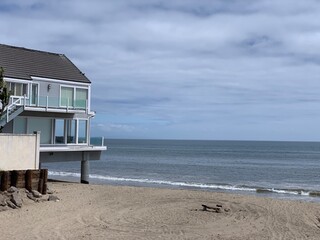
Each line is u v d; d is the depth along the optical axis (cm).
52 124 3306
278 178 5075
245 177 5119
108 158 9325
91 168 6278
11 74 3138
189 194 2511
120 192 2542
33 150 2280
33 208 1866
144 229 1562
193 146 19912
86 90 3669
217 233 1534
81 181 3519
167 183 4050
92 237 1411
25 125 3127
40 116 3172
